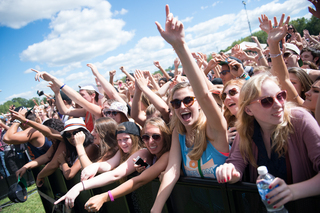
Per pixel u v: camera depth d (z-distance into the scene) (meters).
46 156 3.61
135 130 2.34
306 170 1.25
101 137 2.65
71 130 2.84
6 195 6.23
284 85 2.21
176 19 1.37
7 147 6.41
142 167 2.06
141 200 2.23
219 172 1.33
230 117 2.12
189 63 1.41
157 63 5.30
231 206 1.45
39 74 3.50
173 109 1.86
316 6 1.92
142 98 3.40
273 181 1.09
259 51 4.19
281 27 2.17
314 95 1.83
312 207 1.18
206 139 1.70
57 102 3.99
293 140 1.27
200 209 1.72
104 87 3.79
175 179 1.73
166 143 2.10
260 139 1.41
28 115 3.83
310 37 6.75
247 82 1.37
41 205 5.12
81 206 3.13
